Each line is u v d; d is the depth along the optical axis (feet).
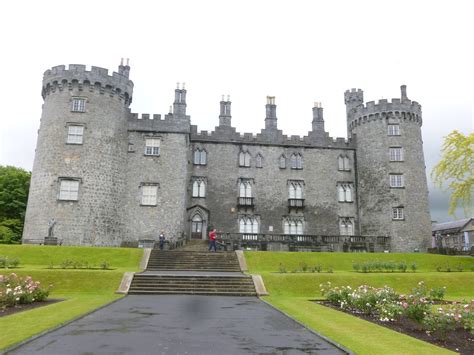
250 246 128.06
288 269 94.17
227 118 147.33
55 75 120.47
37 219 112.88
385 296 49.80
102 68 122.83
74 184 115.03
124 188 126.62
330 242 132.05
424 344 33.47
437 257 111.65
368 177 142.41
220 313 47.42
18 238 154.10
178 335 34.99
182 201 129.39
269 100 151.74
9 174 161.27
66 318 41.50
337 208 144.46
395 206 136.36
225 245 122.72
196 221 138.31
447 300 63.31
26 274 70.59
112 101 124.57
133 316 44.27
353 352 29.96
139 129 132.26
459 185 110.01
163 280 71.26
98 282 69.72
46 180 114.62
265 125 149.48
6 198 156.56
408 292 71.61
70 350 29.60
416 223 135.54
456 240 232.94
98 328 37.55
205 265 92.79
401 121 142.82
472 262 107.65
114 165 122.62
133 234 124.57
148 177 129.39
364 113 146.92
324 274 78.64
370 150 143.54
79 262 88.79
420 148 143.33
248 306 53.52
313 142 148.97
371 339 34.71
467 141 107.65
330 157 148.77
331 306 55.93
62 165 115.34
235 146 145.69
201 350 30.09
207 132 144.97
